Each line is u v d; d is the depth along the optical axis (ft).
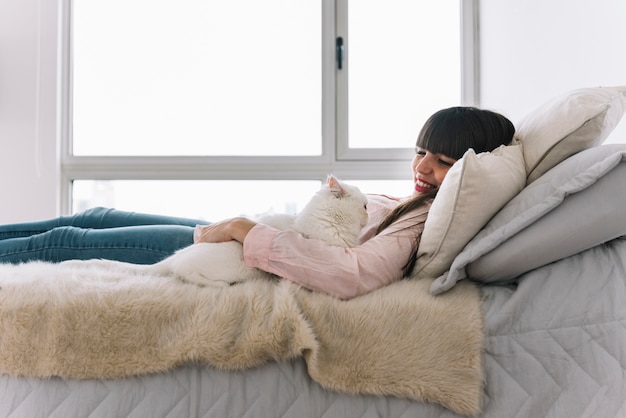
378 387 2.77
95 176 8.55
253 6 8.71
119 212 5.68
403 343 2.82
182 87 8.71
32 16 8.37
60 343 2.81
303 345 2.77
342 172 8.54
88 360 2.80
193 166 8.52
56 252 4.57
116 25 8.73
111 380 2.82
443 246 3.23
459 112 3.79
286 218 3.72
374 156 8.54
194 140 8.70
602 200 2.84
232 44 8.72
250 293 3.00
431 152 3.79
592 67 5.75
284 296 2.93
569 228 2.87
